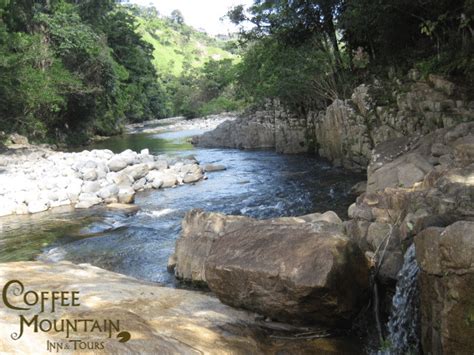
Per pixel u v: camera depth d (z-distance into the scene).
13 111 27.00
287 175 16.17
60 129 33.28
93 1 38.19
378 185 8.01
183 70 98.88
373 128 14.93
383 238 5.71
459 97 12.05
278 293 4.72
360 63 21.19
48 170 16.70
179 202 13.30
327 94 21.22
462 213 4.97
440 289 3.82
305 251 4.79
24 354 3.34
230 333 4.66
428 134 9.63
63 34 31.58
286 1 21.59
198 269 7.06
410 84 14.38
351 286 4.86
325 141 19.62
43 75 27.64
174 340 4.14
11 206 13.22
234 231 5.59
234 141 27.05
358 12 16.94
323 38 21.97
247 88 32.03
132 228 10.72
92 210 12.95
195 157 22.44
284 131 22.97
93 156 19.53
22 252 9.47
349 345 4.84
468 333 3.59
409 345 4.57
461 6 13.44
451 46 14.05
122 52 49.09
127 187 15.19
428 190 5.85
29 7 31.03
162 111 63.50
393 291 5.38
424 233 3.98
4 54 24.44
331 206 11.12
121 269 8.09
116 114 41.22
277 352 4.58
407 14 16.03
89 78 35.56
